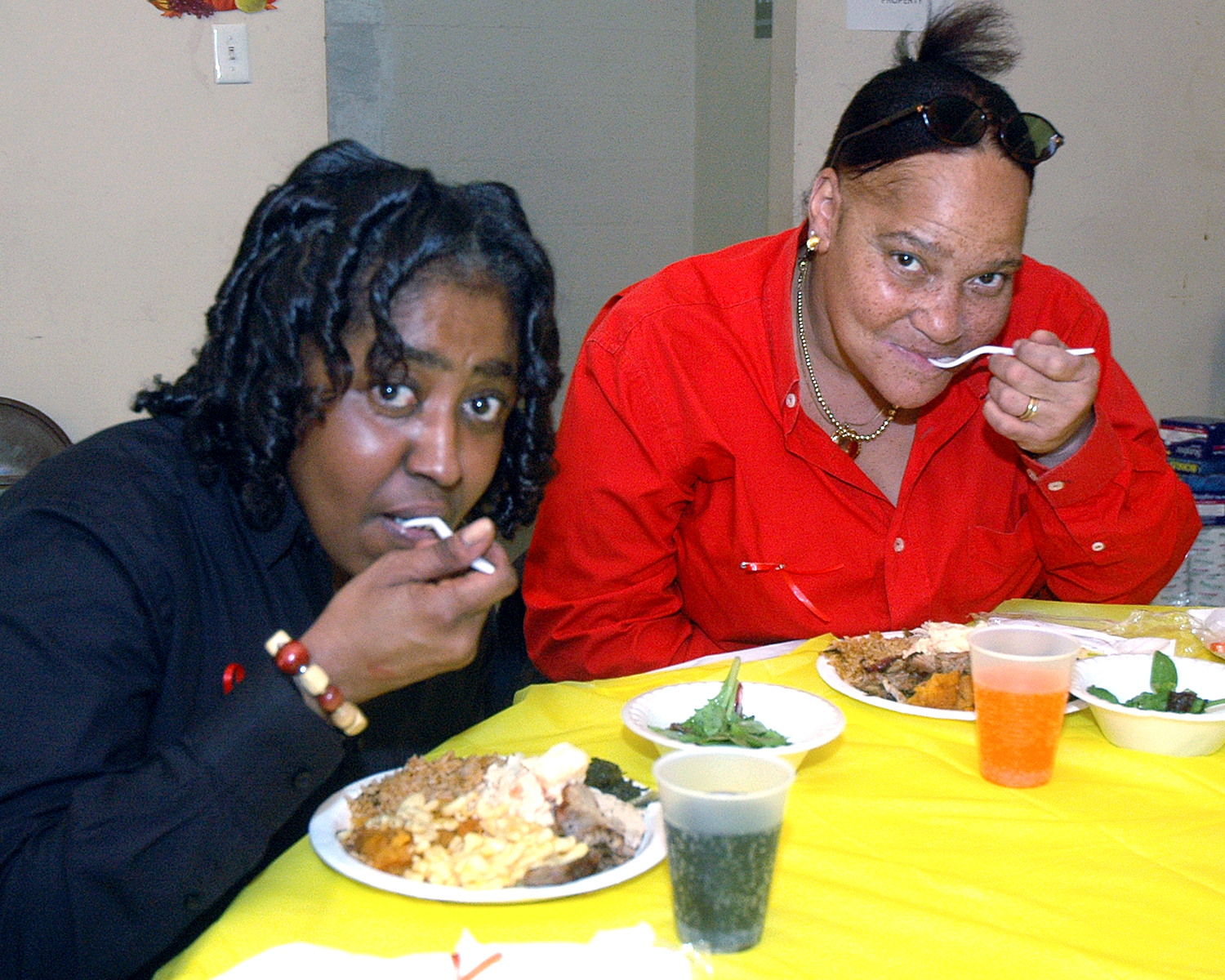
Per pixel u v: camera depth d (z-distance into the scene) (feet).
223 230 10.04
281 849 3.30
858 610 5.00
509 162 11.86
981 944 2.25
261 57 9.82
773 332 4.87
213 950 2.24
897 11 9.84
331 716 2.52
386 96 11.43
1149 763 3.18
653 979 2.07
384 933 2.28
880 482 5.03
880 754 3.24
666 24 11.96
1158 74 10.61
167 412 3.28
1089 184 10.69
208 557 3.09
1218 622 4.19
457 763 2.87
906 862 2.61
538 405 3.22
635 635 4.87
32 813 2.47
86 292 9.88
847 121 4.44
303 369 2.74
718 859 2.16
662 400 4.94
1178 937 2.31
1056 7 10.21
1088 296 5.42
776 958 2.20
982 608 5.12
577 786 2.69
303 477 2.90
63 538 2.76
